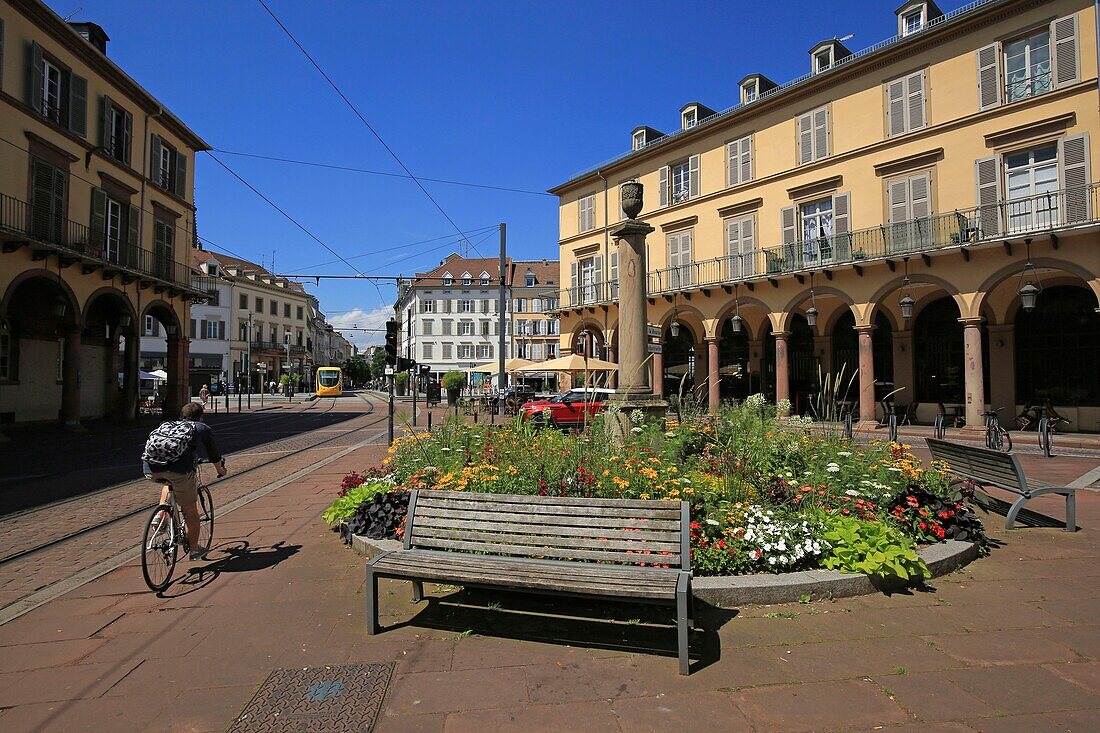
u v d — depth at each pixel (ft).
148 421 77.61
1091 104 53.21
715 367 81.66
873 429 61.93
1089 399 57.82
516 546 12.78
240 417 95.45
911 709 9.27
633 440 20.97
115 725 9.14
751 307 82.48
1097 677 10.21
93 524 23.15
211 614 13.55
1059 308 59.93
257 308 216.74
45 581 16.25
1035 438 51.55
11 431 64.44
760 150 79.10
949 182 61.77
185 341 85.46
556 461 17.70
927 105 63.46
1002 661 10.80
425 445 23.13
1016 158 58.18
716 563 14.08
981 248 57.36
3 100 54.19
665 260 91.50
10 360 68.18
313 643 11.91
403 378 237.66
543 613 13.10
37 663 11.26
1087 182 53.26
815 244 72.38
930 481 19.56
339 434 63.41
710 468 18.76
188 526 16.84
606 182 100.73
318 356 324.80
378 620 12.89
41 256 58.08
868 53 67.21
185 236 85.76
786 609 13.15
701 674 10.43
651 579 11.27
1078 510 23.61
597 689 9.99
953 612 12.99
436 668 10.78
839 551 14.38
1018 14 57.36
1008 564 16.25
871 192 67.87
